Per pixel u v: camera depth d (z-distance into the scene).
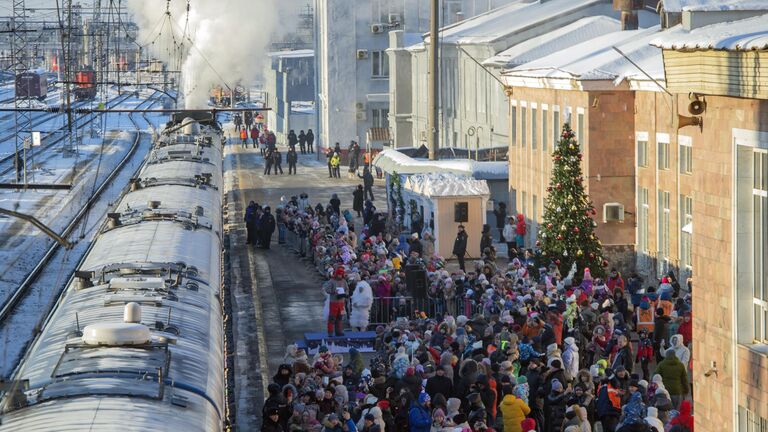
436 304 60.53
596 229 76.38
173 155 79.88
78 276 38.66
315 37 176.88
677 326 50.47
